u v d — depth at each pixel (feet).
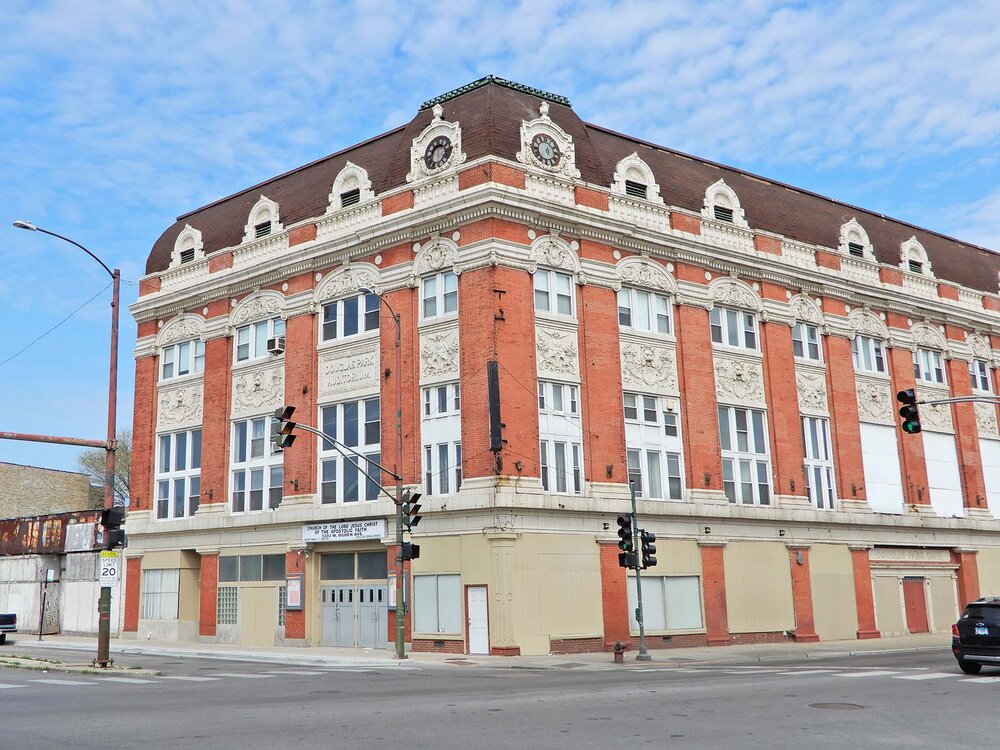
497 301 110.42
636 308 125.08
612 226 121.90
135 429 150.92
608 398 118.32
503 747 38.99
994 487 166.61
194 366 146.30
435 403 115.14
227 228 149.38
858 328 151.64
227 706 55.16
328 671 87.92
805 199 159.02
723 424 131.44
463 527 108.58
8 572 176.45
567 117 128.57
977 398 89.76
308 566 124.47
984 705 52.85
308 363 128.88
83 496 232.73
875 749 38.78
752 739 41.16
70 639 146.82
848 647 121.19
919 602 150.10
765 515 130.82
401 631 100.07
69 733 43.96
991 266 189.06
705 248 131.95
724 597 124.88
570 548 110.63
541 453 111.65
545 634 106.01
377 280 123.13
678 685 67.10
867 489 146.82
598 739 41.14
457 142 118.83
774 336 139.64
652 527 119.55
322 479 125.49
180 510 143.23
